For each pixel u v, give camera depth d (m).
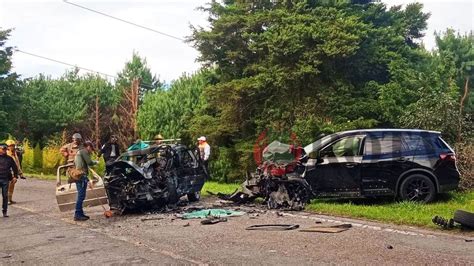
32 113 44.28
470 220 8.90
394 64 20.08
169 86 32.38
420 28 25.00
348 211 11.06
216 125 22.94
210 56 23.17
